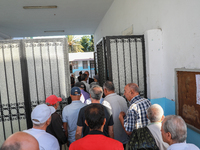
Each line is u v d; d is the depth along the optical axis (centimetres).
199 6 188
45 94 281
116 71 306
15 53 270
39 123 147
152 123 152
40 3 533
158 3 278
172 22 243
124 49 305
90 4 571
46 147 139
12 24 761
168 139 119
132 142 144
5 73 269
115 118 217
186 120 223
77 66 1608
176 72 239
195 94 203
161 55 282
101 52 382
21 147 78
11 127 275
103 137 120
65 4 554
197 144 205
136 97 200
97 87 195
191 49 205
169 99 268
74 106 213
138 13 362
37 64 277
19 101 274
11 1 505
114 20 558
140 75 309
